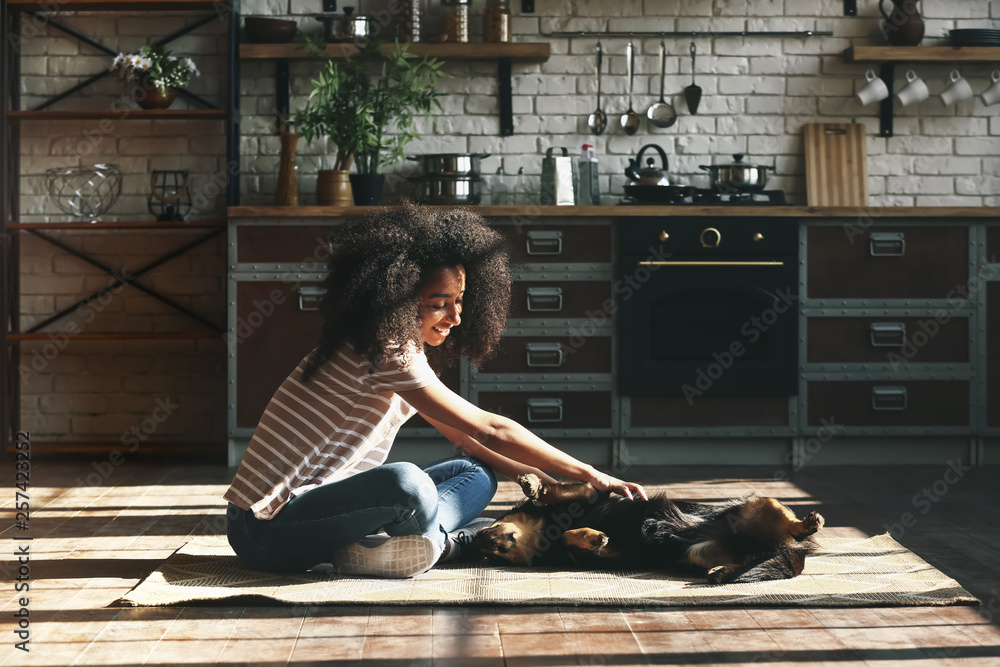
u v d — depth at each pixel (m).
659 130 4.27
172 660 1.60
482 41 4.22
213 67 4.21
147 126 4.20
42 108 4.17
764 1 4.25
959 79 4.25
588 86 4.25
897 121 4.25
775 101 4.27
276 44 4.04
